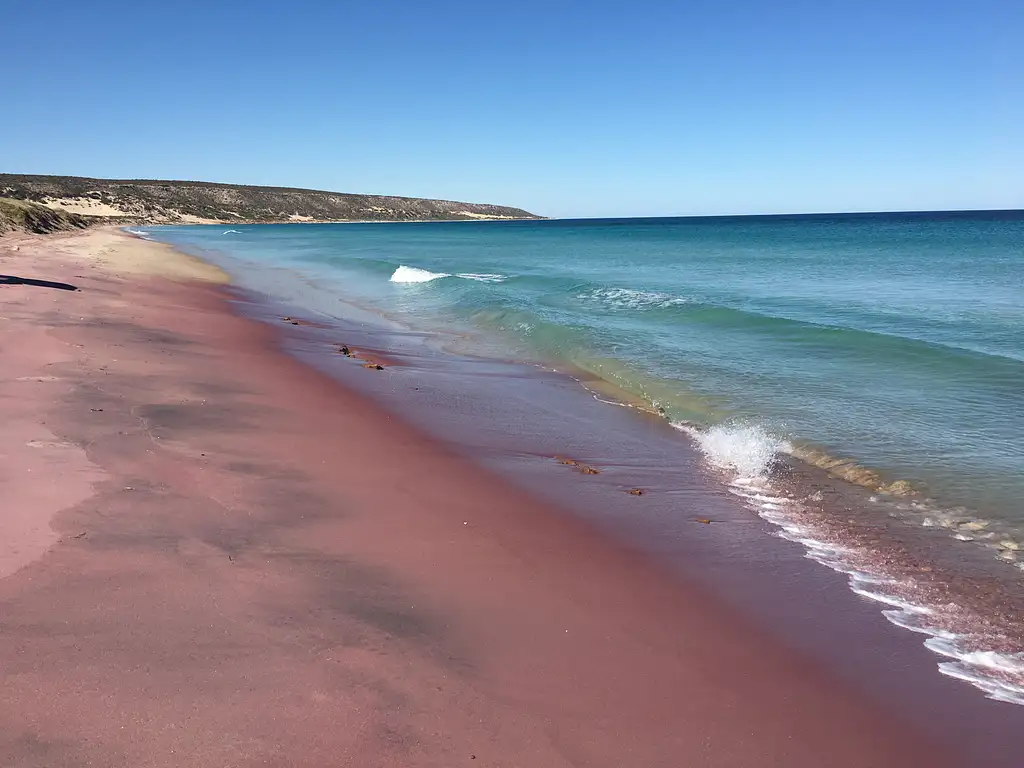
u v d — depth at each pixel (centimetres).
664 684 356
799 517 591
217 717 289
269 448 652
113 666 313
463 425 824
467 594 429
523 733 306
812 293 2197
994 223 9700
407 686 329
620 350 1269
